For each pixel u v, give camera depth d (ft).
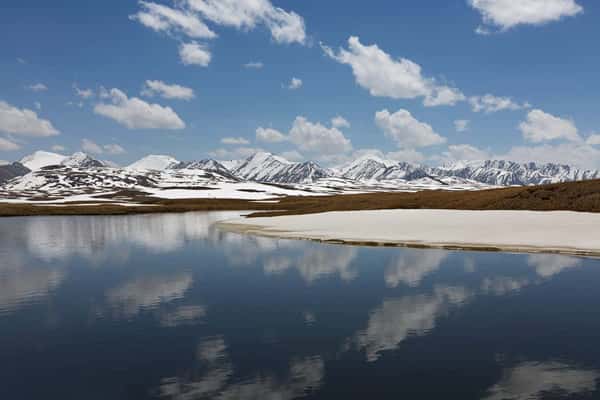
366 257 127.85
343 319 69.67
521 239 147.54
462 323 66.39
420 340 59.47
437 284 92.53
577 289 86.07
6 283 100.63
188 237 201.87
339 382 47.09
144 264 125.39
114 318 72.33
